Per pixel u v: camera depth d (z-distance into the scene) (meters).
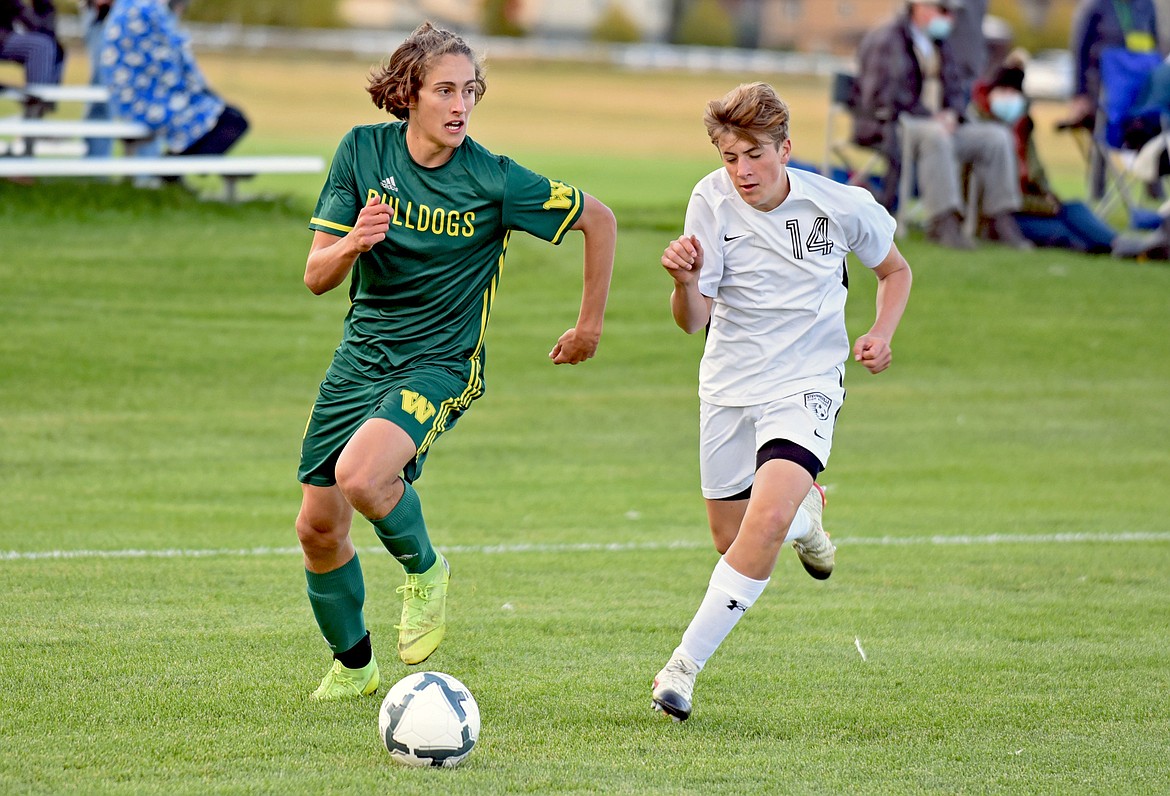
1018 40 176.62
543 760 13.89
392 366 15.34
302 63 142.12
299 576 22.00
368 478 14.24
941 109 51.72
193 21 167.62
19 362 38.22
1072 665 17.64
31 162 46.81
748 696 16.25
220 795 12.67
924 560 24.00
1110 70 54.25
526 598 20.91
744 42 187.38
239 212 52.22
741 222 16.48
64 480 29.36
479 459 32.91
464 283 15.53
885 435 36.09
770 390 16.39
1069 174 83.12
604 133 99.44
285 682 16.33
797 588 21.89
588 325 16.20
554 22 188.38
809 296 16.48
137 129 50.12
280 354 40.91
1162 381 42.06
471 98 15.05
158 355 39.88
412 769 13.51
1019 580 22.53
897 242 52.00
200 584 21.25
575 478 31.30
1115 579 22.67
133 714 14.99
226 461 31.69
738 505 17.56
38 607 19.47
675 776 13.48
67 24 124.94
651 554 24.23
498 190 15.36
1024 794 13.19
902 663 17.67
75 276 44.44
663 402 39.03
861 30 171.88
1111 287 50.00
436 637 15.48
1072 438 36.16
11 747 13.86
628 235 54.19
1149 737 14.92
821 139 95.06
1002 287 48.91
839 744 14.60
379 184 15.27
